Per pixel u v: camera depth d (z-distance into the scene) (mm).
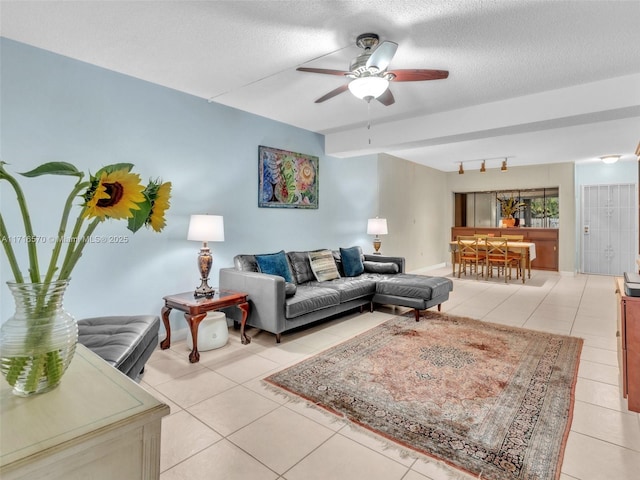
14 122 2492
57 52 2648
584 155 6375
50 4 2053
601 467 1681
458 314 4402
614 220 7387
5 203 2477
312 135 4957
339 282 4273
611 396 2352
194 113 3553
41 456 685
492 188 8422
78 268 2811
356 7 2066
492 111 3695
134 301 3139
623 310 2189
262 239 4277
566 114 3277
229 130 3875
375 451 1807
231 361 2924
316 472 1656
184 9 2100
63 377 1031
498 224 9172
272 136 4367
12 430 763
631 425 2021
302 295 3512
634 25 2240
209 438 1903
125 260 3078
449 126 3988
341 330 3746
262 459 1743
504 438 1905
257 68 2912
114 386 984
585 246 7719
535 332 3676
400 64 2795
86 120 2826
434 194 8438
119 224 3031
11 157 2486
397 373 2691
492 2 2016
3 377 996
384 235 6543
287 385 2492
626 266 7293
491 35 2371
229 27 2291
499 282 6762
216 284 3809
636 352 2148
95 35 2406
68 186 2748
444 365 2838
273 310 3240
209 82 3211
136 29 2326
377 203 6320
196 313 2932
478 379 2596
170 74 3041
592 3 2025
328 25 2260
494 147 5711
